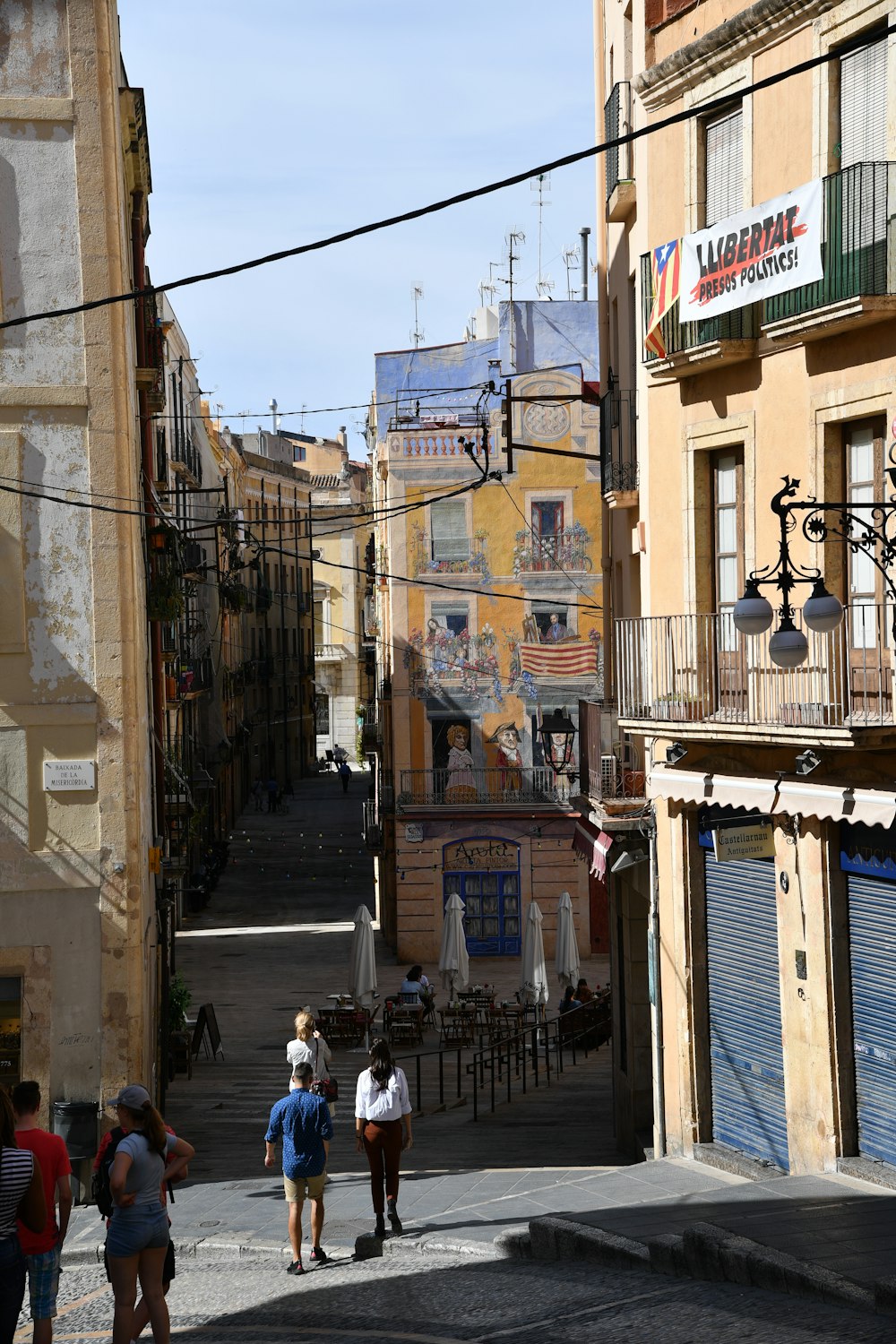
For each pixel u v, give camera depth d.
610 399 24.84
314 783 108.88
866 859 15.99
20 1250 9.16
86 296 20.66
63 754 20.67
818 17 16.77
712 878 19.41
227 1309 13.03
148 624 29.62
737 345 18.02
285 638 107.38
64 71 20.59
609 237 25.77
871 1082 16.11
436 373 59.72
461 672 49.12
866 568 16.41
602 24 26.64
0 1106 9.30
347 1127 25.55
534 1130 25.38
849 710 15.68
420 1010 36.62
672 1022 20.05
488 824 48.84
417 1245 15.27
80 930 20.58
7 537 20.67
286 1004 41.12
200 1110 27.62
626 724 20.06
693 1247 12.16
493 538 49.16
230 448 85.81
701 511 19.64
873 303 15.24
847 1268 10.98
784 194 16.55
